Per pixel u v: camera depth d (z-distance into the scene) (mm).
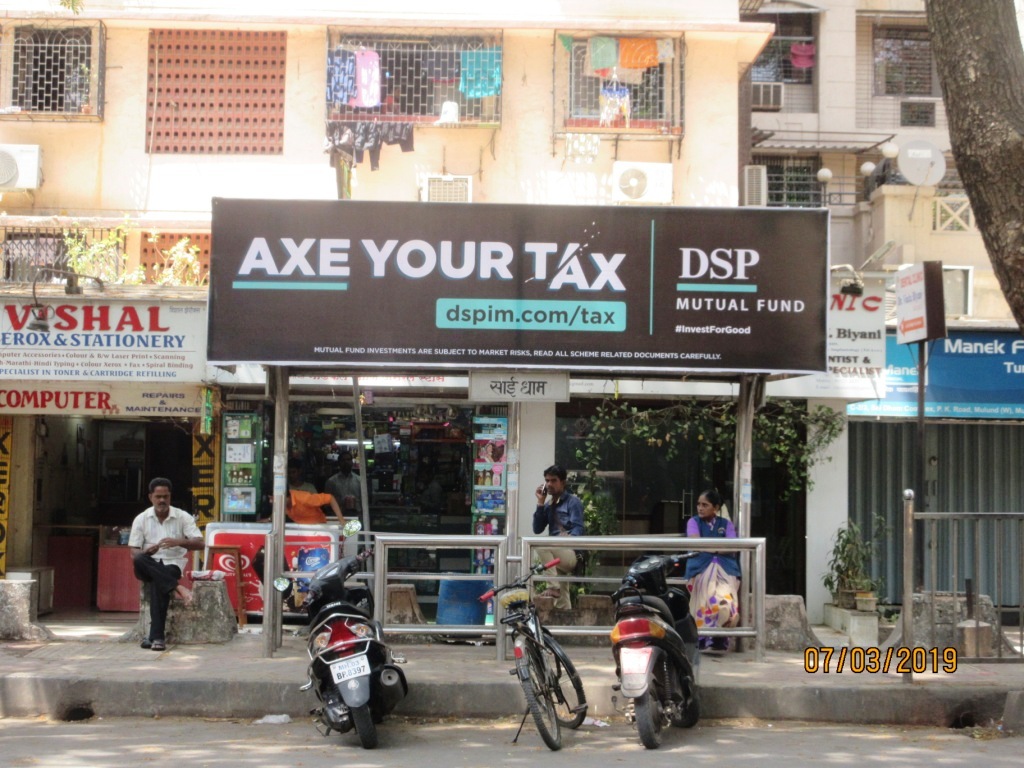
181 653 8906
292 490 11406
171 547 9133
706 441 11992
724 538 8734
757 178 14172
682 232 8438
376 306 8328
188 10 13812
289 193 13680
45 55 13672
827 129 19531
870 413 11641
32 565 11969
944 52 7570
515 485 9391
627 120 13703
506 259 8383
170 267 13125
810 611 11523
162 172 13703
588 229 8414
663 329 8398
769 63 19891
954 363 11570
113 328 10430
